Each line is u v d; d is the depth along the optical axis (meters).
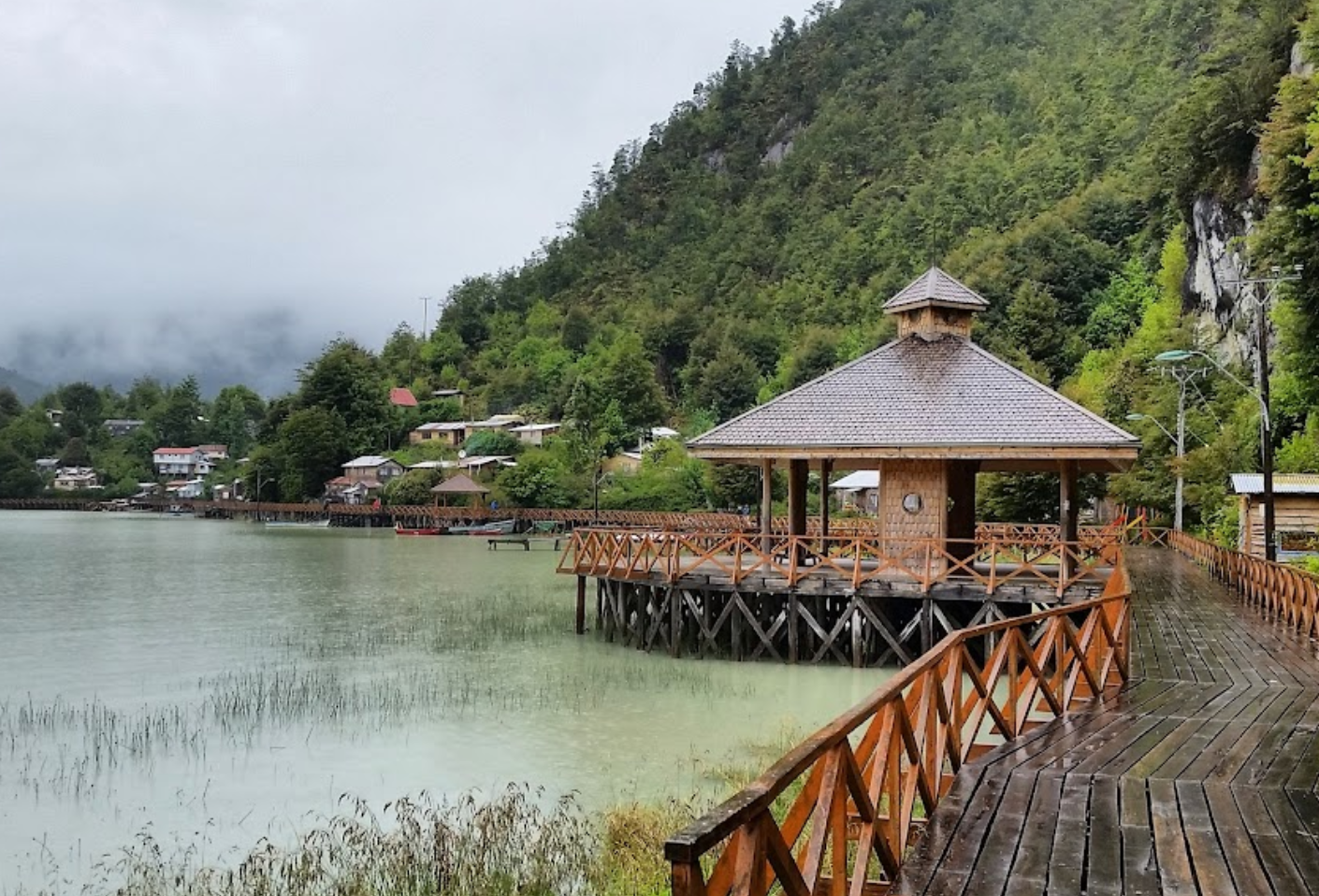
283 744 16.12
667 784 13.91
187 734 16.75
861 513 60.97
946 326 26.05
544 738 16.39
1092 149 105.94
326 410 113.81
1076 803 7.65
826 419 24.12
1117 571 17.08
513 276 175.88
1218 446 40.28
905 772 7.56
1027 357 68.19
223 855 11.64
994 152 125.06
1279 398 38.53
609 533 25.67
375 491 96.88
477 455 99.12
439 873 10.16
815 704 18.59
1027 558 25.48
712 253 153.25
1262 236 33.56
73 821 12.76
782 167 164.00
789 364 103.38
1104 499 54.88
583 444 91.81
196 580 41.81
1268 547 23.48
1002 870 6.27
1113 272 76.69
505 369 139.62
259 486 110.69
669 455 86.94
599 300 155.25
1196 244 57.03
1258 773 8.52
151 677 21.44
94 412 173.50
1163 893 5.93
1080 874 6.21
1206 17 113.31
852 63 180.12
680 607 23.44
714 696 19.33
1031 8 166.25
